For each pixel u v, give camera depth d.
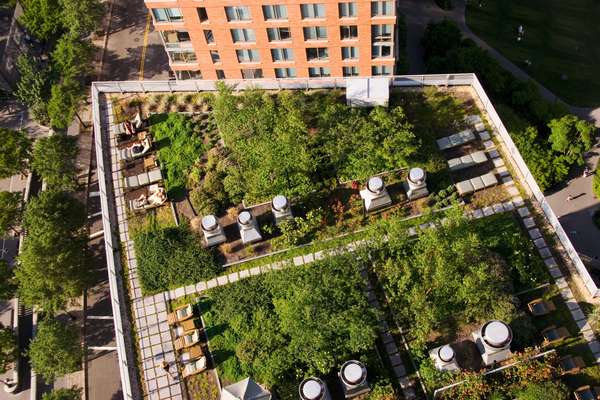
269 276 58.16
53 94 94.81
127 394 56.31
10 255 89.62
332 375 54.34
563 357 53.28
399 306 56.19
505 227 60.62
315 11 70.25
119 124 74.00
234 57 77.44
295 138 65.12
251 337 56.62
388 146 63.84
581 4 103.81
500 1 105.12
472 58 91.25
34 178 96.50
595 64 97.56
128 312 61.47
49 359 72.94
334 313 53.28
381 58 75.31
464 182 63.44
